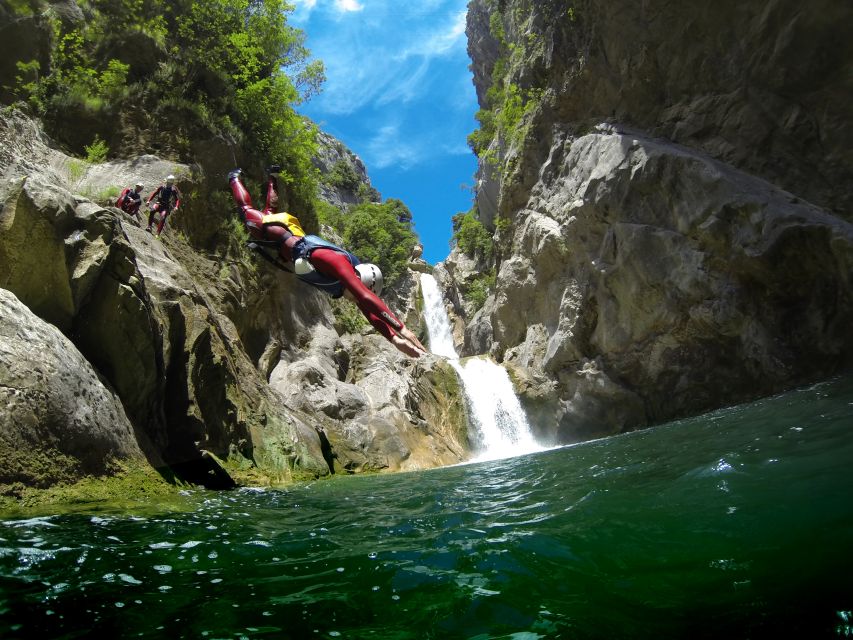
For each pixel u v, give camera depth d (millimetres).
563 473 7441
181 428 8805
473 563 3363
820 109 16016
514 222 24438
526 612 2609
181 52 18062
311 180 22062
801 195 15984
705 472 5035
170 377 9039
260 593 3037
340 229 39312
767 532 3227
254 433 10625
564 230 20188
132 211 12906
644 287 17422
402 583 3111
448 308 39531
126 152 15359
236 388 10602
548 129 23109
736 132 17203
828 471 4238
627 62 19797
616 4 19469
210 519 5348
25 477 5391
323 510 6203
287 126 20391
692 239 16250
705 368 17172
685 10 17984
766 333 15203
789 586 2531
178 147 16156
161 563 3627
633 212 17812
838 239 13438
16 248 7340
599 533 3732
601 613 2535
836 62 15570
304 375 16125
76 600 2914
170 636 2480
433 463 16312
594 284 19469
